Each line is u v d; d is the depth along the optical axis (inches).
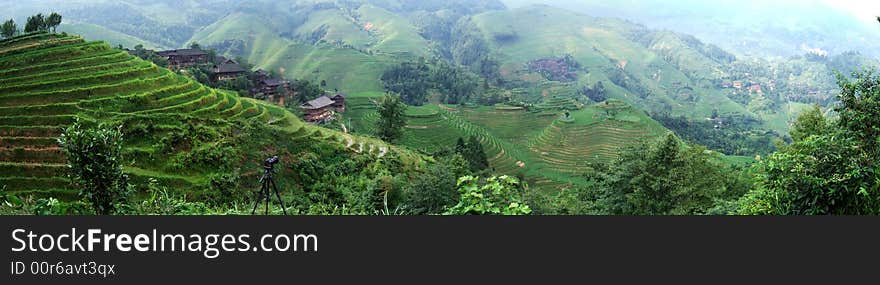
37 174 1406.3
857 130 408.2
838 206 404.8
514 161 3595.0
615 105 4867.1
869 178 387.5
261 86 4525.1
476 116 5088.6
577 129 4188.0
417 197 1114.7
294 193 1621.6
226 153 1615.4
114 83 1982.0
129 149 1534.2
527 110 5211.6
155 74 2201.0
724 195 1178.0
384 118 3048.7
